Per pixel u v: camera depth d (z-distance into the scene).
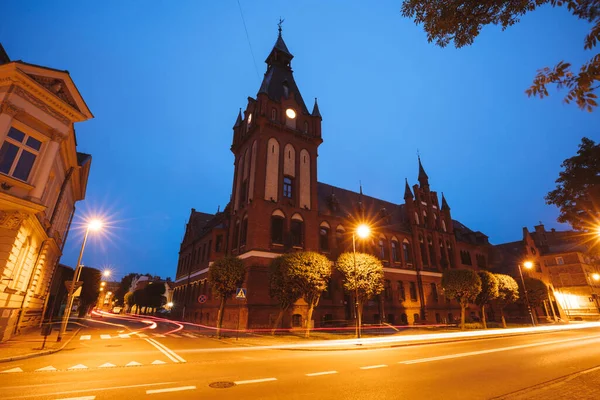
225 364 11.27
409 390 7.69
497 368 10.62
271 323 25.41
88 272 40.28
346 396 7.16
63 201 23.91
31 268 18.69
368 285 24.97
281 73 37.94
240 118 38.41
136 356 12.81
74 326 29.73
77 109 17.22
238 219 32.00
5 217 14.18
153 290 61.19
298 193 31.45
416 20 5.32
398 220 42.84
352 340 18.81
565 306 51.44
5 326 15.07
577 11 3.64
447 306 39.12
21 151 14.80
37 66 14.92
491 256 56.66
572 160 15.64
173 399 6.83
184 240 51.28
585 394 7.21
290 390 7.64
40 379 8.55
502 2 4.47
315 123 35.69
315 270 22.23
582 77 3.35
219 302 30.84
